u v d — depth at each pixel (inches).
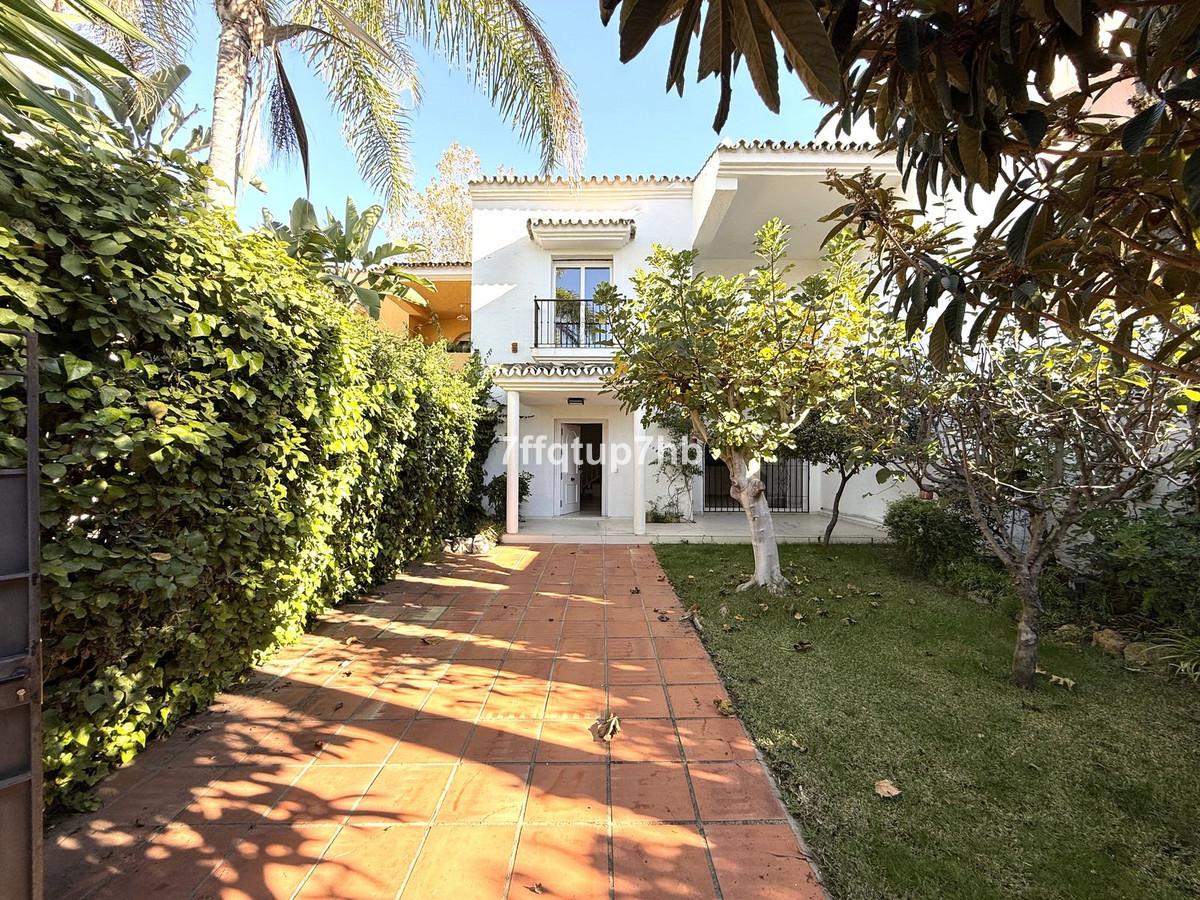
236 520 123.8
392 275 290.2
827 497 491.8
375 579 240.1
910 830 86.5
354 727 120.4
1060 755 106.9
